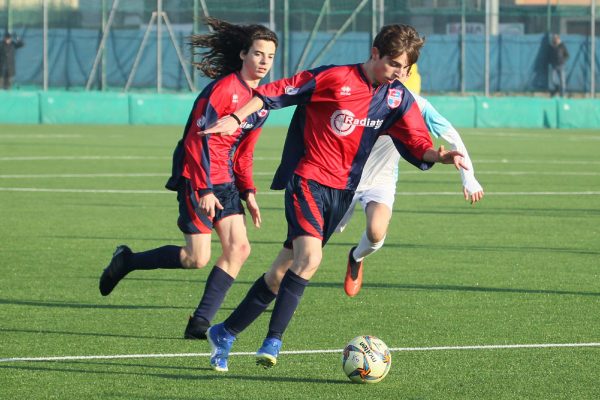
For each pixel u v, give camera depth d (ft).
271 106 57.88
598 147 263.70
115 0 351.87
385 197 74.43
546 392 54.75
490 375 58.18
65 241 109.70
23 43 346.74
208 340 59.67
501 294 82.84
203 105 63.93
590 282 88.48
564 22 377.91
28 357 61.67
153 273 91.66
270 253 103.30
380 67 58.29
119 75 353.31
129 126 322.75
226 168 67.10
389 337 67.62
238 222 67.36
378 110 59.47
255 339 67.41
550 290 84.74
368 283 87.35
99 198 148.66
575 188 169.99
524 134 314.96
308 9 358.02
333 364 60.59
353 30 361.92
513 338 67.46
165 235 114.93
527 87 374.43
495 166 209.15
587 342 66.49
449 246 108.99
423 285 86.58
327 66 59.47
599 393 54.65
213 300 66.59
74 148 234.17
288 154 60.23
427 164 60.90
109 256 100.37
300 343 65.82
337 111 58.85
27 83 349.00
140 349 63.98
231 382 56.59
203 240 67.67
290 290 56.90
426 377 57.77
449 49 369.09
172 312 75.31
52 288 83.97
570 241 113.29
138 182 169.78
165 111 335.47
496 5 374.84
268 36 65.46
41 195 151.23
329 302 79.20
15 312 74.69
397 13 364.58
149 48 352.90
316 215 58.49
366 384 56.24
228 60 67.51
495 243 111.34
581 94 378.53
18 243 107.96
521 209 142.41
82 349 63.77
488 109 349.82
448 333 68.90
